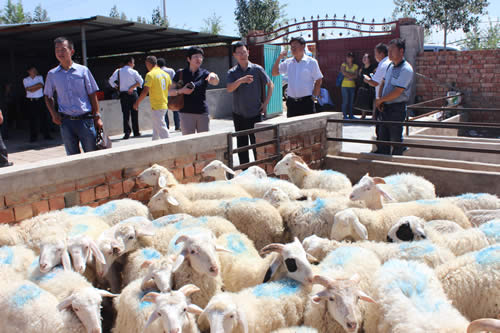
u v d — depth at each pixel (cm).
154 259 387
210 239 394
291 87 853
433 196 594
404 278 356
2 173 454
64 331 339
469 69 1656
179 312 318
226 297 336
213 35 1698
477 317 367
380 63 916
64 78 631
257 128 715
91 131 656
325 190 600
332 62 1848
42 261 385
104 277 441
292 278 383
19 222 473
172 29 1510
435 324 310
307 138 791
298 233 514
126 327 353
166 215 516
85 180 529
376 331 353
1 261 397
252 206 506
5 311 344
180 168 633
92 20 1254
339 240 485
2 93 2198
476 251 390
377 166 764
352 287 342
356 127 1396
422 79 1734
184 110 792
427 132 1176
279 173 683
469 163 705
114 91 1700
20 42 1800
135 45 1950
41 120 1286
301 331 324
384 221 484
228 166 696
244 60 787
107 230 443
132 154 573
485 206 532
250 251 450
